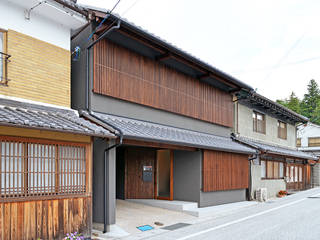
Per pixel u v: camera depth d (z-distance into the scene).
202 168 11.82
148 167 12.66
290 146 23.58
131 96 9.91
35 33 7.37
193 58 11.03
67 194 6.84
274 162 18.86
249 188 15.23
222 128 15.03
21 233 5.95
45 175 6.55
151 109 10.81
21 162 6.12
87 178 7.29
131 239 7.27
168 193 12.79
